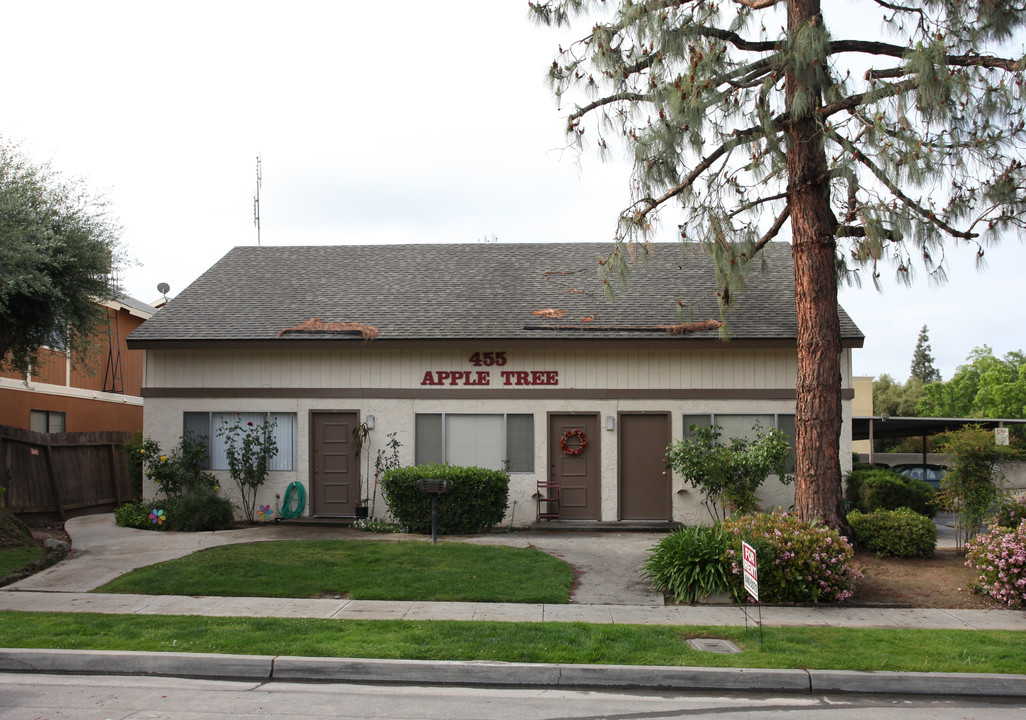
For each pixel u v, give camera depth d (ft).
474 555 38.34
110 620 27.53
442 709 20.45
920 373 327.06
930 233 34.94
